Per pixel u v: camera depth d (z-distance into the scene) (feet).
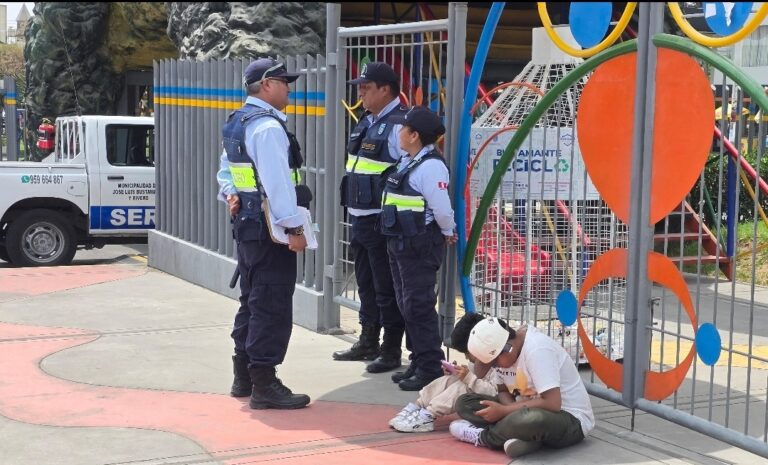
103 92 62.08
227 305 29.07
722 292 31.50
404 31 22.17
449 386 16.87
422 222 18.71
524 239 21.95
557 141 19.13
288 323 18.28
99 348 23.16
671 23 31.37
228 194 18.47
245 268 18.40
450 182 20.81
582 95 17.76
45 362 21.70
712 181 33.78
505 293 20.16
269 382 18.16
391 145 20.24
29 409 18.01
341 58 24.35
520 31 46.06
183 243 33.88
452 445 16.14
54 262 38.68
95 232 38.75
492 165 21.06
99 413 17.80
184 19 40.14
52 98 61.00
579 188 20.40
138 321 26.55
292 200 17.44
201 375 20.76
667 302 29.58
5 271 35.40
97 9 59.67
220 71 30.71
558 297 18.78
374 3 44.68
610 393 17.38
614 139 17.15
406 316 19.33
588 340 18.13
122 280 33.68
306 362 22.17
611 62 17.08
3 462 15.05
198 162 32.73
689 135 15.71
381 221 19.21
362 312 22.21
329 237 25.11
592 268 17.92
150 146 39.73
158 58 61.62
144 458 15.31
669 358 22.54
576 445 16.05
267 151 17.34
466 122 20.40
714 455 15.65
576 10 17.69
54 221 38.42
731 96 23.20
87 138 38.45
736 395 19.39
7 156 63.93
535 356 15.33
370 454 15.64
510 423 15.19
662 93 16.14
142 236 40.01
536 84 22.80
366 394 19.39
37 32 60.95
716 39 14.97
